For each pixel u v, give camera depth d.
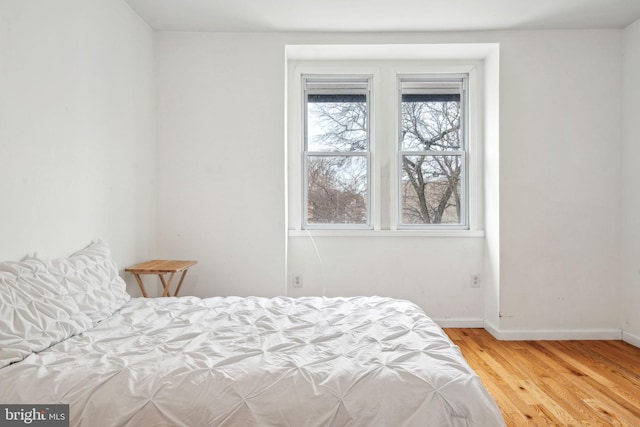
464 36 3.60
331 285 3.96
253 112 3.63
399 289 3.96
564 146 3.60
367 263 3.96
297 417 1.34
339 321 2.11
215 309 2.36
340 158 4.08
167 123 3.63
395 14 3.29
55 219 2.27
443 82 4.07
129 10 3.14
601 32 3.57
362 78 4.06
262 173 3.64
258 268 3.66
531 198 3.61
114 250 2.92
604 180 3.60
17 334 1.62
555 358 3.15
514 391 2.56
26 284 1.82
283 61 3.63
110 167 2.86
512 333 3.62
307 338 1.84
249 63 3.62
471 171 4.00
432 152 4.07
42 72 2.16
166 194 3.64
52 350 1.65
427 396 1.37
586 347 3.41
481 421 1.34
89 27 2.59
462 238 3.95
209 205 3.64
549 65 3.59
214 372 1.45
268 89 3.63
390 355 1.62
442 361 1.57
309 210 4.07
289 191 4.00
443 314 3.97
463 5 3.15
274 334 1.89
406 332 1.90
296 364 1.51
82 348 1.67
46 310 1.80
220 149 3.64
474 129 3.97
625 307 3.57
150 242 3.52
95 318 2.06
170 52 3.61
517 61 3.59
